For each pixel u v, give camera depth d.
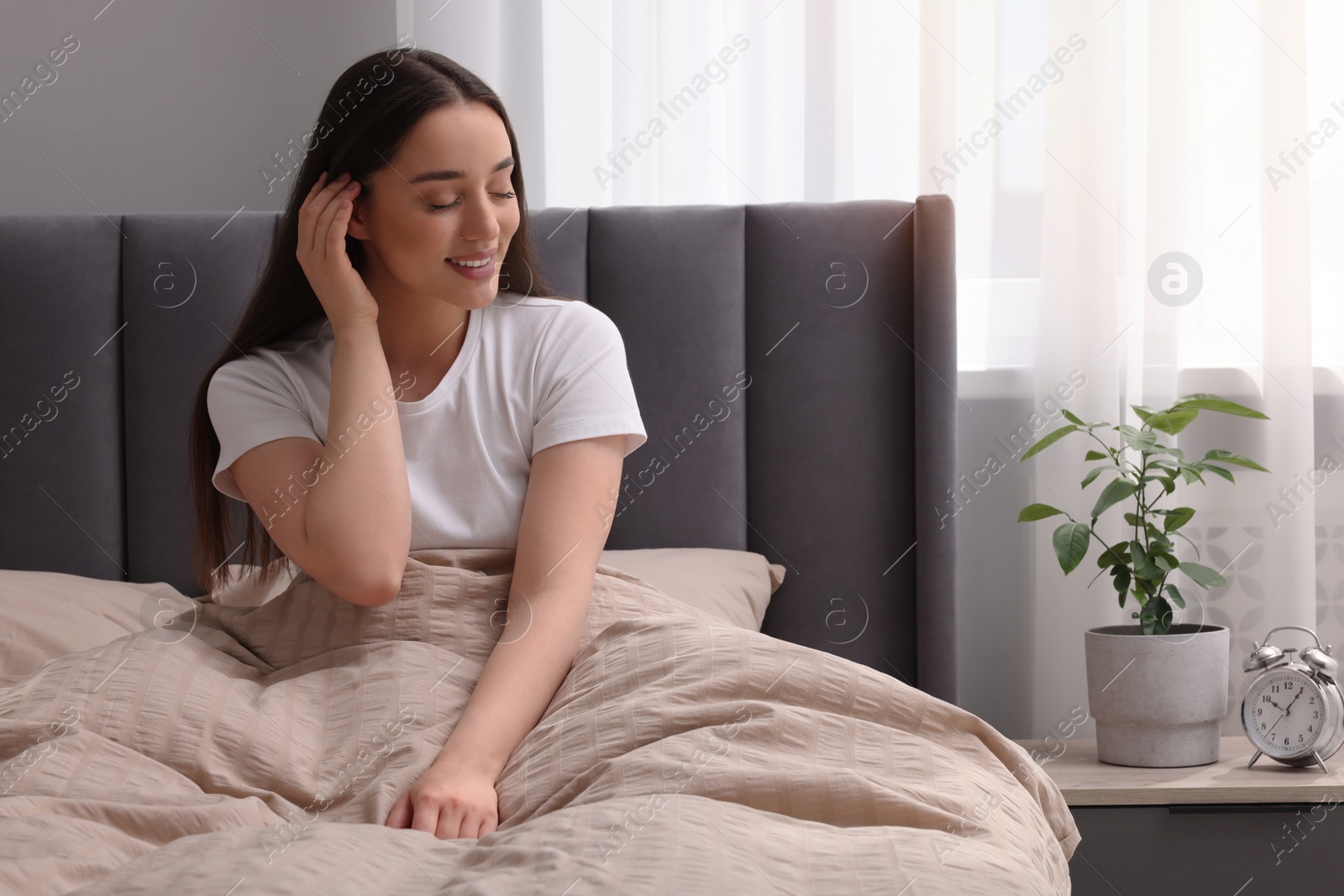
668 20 1.99
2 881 0.58
